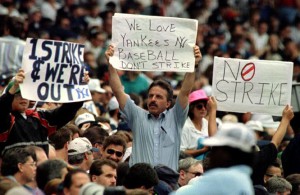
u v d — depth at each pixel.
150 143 20.16
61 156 20.36
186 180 20.41
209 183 14.55
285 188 20.52
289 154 22.20
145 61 20.73
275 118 24.27
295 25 50.66
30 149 17.59
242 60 21.84
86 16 41.94
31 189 17.45
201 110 24.47
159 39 20.78
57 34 38.50
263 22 47.69
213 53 41.66
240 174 14.53
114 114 28.81
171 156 20.20
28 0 41.03
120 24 20.70
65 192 16.34
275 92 21.89
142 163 18.00
